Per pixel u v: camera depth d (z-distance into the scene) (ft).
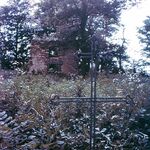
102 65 67.21
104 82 40.01
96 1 101.71
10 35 117.19
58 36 93.86
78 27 98.84
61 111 24.14
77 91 32.24
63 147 19.54
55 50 92.17
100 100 21.17
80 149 20.75
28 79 40.78
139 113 25.89
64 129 21.72
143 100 28.30
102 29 98.53
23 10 122.62
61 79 47.42
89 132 21.65
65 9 103.09
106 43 83.51
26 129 19.27
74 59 50.44
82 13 101.65
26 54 110.93
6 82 34.99
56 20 104.63
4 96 26.58
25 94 29.30
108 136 22.40
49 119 21.94
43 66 56.80
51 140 19.24
